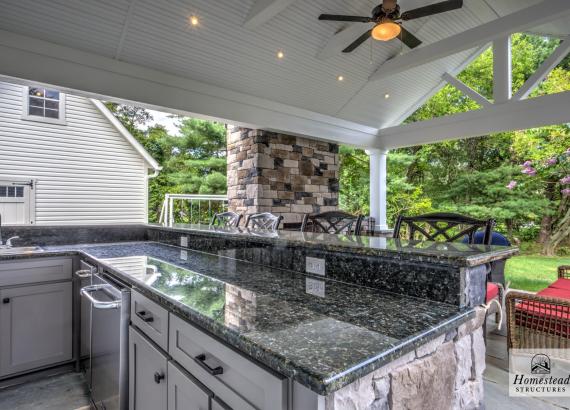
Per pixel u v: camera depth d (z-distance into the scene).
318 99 4.82
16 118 5.43
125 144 6.58
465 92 4.87
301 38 3.84
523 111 4.19
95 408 1.71
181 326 0.96
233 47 3.63
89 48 3.13
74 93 3.18
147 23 3.13
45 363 2.17
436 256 0.98
